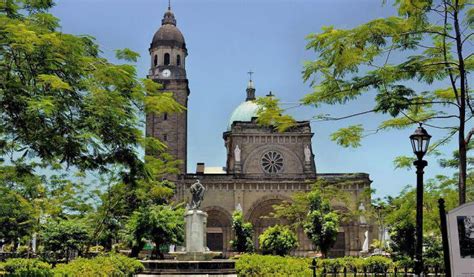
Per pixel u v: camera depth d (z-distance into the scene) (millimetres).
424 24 16078
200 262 24859
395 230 42688
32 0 18297
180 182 73625
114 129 17516
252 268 23969
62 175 47125
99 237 45938
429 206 25109
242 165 76375
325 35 15305
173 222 44625
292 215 66938
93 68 17453
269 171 76625
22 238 48781
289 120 17625
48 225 45750
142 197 43281
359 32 15078
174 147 75438
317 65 16344
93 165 18234
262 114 17828
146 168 19484
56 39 15219
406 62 16375
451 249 10422
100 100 16766
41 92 15859
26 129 16375
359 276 28984
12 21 15281
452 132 19609
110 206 42625
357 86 16281
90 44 18641
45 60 15875
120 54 19203
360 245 71062
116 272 22719
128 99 18594
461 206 10539
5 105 15641
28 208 42406
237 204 73812
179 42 81062
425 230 26062
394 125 19266
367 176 72750
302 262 26688
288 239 60531
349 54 15203
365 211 65625
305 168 76250
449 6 16188
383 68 15969
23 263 23688
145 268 25578
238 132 77500
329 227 57156
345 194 65688
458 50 16109
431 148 20250
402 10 15859
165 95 19812
